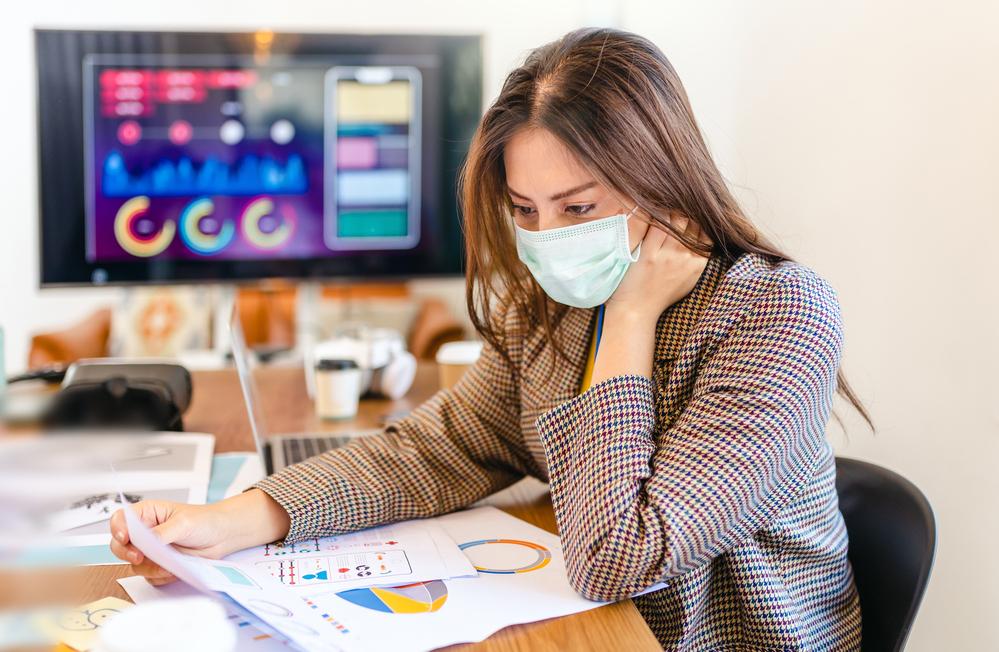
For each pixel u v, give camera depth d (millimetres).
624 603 861
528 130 934
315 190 2896
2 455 651
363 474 1072
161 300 3367
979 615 1345
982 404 1333
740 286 961
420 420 1166
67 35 2691
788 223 1904
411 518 1088
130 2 3803
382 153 2906
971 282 1355
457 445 1146
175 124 2789
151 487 1181
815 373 900
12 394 1304
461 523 1085
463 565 937
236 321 1338
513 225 1062
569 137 899
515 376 1168
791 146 1893
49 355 2955
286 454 1369
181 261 2859
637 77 914
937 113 1430
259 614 729
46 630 652
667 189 922
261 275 2918
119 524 865
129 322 3338
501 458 1168
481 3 3916
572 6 3891
